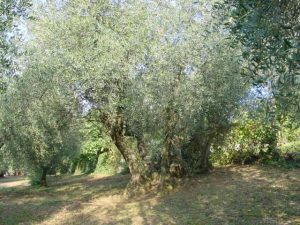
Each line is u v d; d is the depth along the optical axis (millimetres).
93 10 10352
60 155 18562
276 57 3242
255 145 14336
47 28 10234
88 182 19531
